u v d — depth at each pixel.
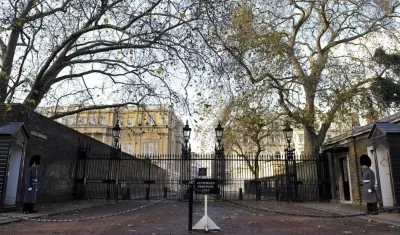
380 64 22.73
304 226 9.67
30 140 14.04
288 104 21.70
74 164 18.92
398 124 14.12
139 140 60.09
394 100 21.52
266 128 34.44
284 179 24.95
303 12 24.22
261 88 21.03
